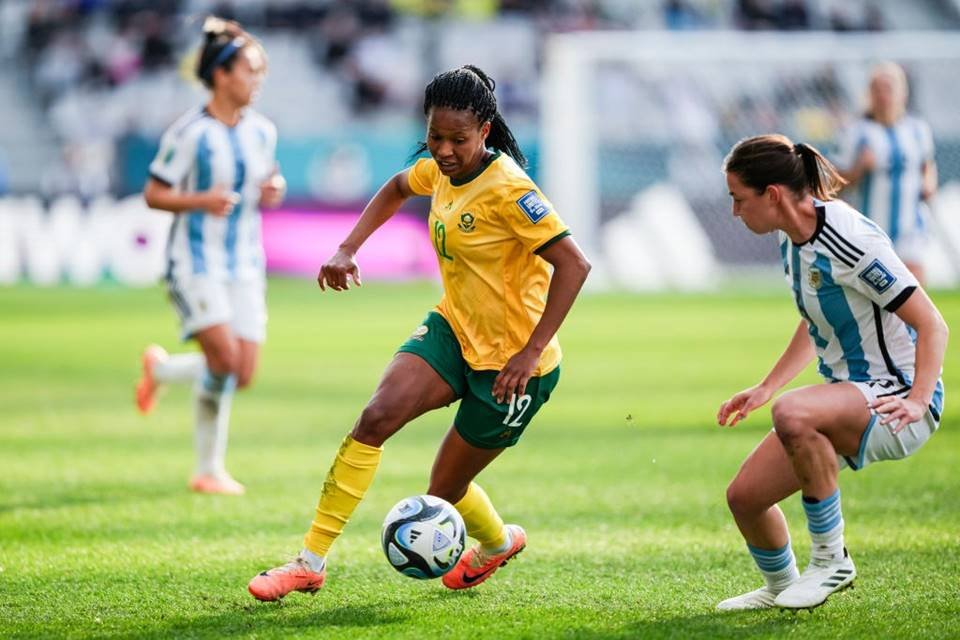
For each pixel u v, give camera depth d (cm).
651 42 7625
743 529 1623
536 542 2097
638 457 2936
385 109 9356
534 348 1599
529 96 9256
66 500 2481
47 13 9388
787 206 1554
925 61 7956
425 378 1662
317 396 3972
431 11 9512
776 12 9525
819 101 8275
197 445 2614
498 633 1527
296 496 2523
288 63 9438
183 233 2619
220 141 2647
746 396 1706
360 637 1511
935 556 1947
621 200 8000
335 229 7738
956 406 3616
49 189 8075
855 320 1579
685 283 7738
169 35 9375
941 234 7162
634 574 1869
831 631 1525
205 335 2591
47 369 4584
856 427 1553
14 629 1565
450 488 1723
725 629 1538
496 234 1636
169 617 1617
